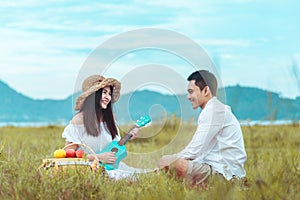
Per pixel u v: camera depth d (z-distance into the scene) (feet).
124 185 16.26
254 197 13.74
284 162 15.61
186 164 18.06
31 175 15.40
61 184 14.82
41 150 24.45
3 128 42.91
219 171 18.16
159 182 15.87
